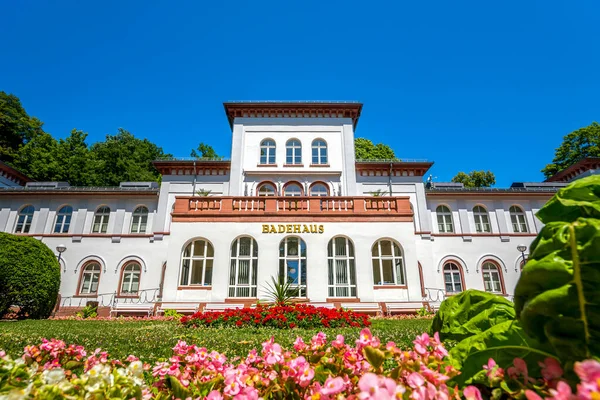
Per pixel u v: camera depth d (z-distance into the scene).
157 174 48.31
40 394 1.66
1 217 23.89
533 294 1.40
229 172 25.12
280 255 16.73
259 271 16.23
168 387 2.21
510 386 1.56
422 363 1.72
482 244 24.14
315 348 2.39
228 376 2.06
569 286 1.27
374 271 16.83
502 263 23.78
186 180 24.91
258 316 10.71
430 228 24.30
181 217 17.03
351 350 2.17
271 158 24.86
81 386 1.82
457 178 47.72
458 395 1.58
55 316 19.22
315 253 16.56
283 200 17.56
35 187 26.12
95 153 43.91
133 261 23.16
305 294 16.16
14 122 39.56
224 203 17.47
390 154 44.69
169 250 16.50
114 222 24.17
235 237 16.75
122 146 46.75
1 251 15.48
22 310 15.72
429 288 22.56
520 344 1.79
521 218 25.11
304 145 24.98
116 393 1.87
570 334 1.29
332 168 24.31
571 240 1.29
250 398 1.77
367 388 1.32
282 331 9.45
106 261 23.05
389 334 7.32
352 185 23.80
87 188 24.95
